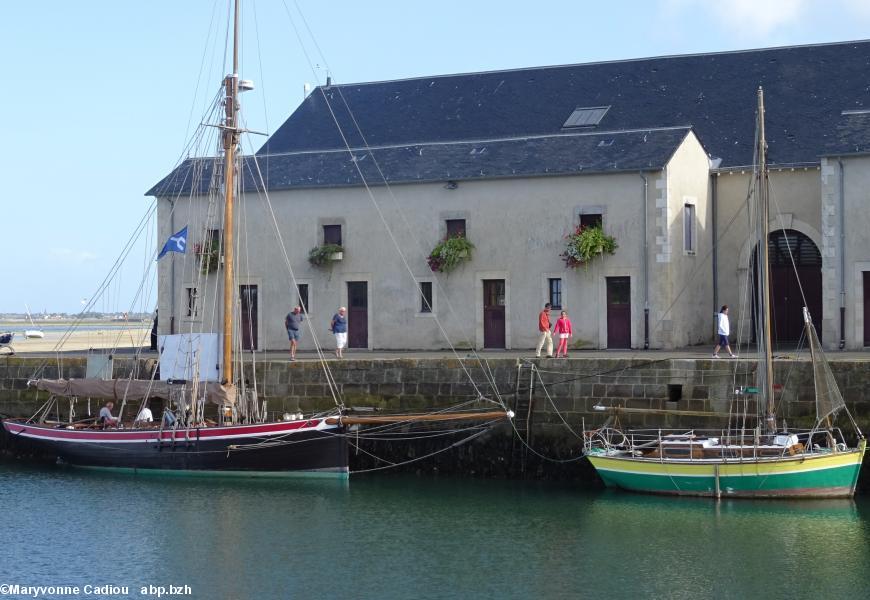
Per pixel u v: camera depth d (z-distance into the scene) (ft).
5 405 93.86
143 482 78.95
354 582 56.95
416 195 100.27
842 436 69.62
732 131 105.81
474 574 57.82
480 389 79.92
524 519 67.31
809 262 99.09
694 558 59.21
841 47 111.34
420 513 69.31
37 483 79.36
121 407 86.43
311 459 77.77
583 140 99.35
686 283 96.48
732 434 73.46
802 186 98.48
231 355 83.30
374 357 88.38
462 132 117.39
